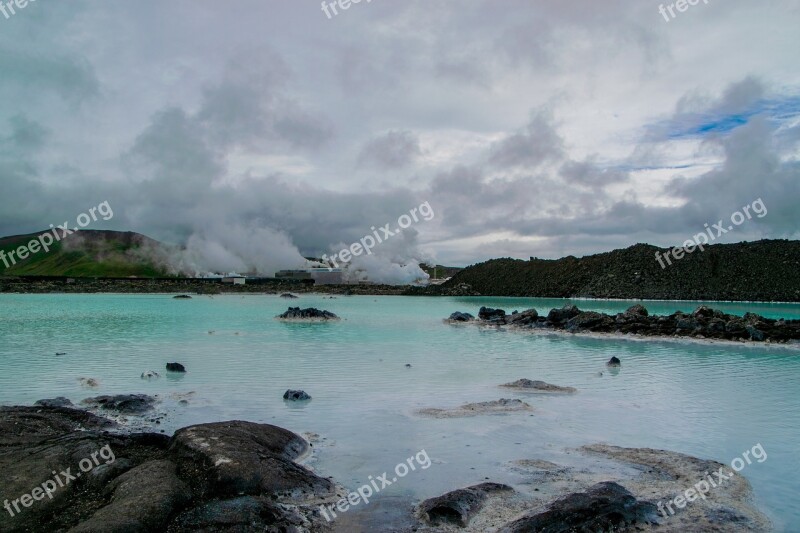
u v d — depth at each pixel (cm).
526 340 4366
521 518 1077
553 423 1830
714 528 1082
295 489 1214
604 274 11706
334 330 5009
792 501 1212
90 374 2586
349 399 2138
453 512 1122
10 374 2569
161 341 3900
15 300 9019
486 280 13988
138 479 1140
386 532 1077
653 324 4950
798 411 1998
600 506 1096
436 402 2103
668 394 2280
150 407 1973
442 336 4619
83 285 12850
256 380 2491
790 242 11056
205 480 1202
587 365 3062
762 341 4212
